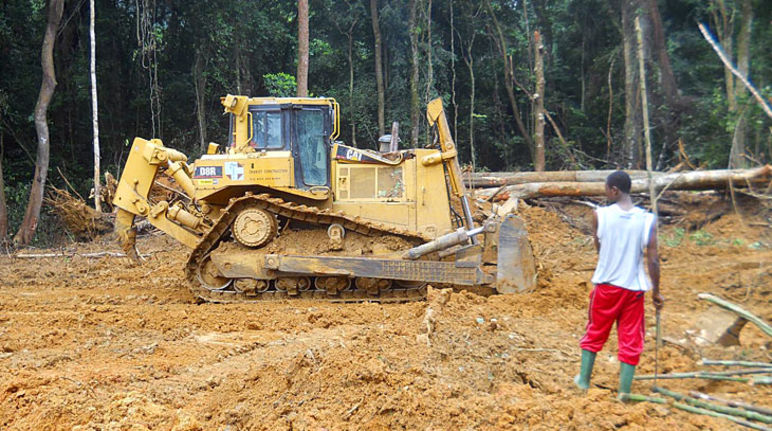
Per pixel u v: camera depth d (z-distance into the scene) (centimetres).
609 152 2081
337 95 2634
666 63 1800
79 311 786
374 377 472
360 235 832
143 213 905
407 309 747
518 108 2850
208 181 823
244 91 2567
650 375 490
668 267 927
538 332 623
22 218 1778
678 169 1391
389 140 952
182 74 2516
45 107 1631
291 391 478
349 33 2594
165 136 2556
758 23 1258
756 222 1117
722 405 429
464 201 848
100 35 2395
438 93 2570
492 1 2789
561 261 1062
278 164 815
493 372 510
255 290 828
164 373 547
